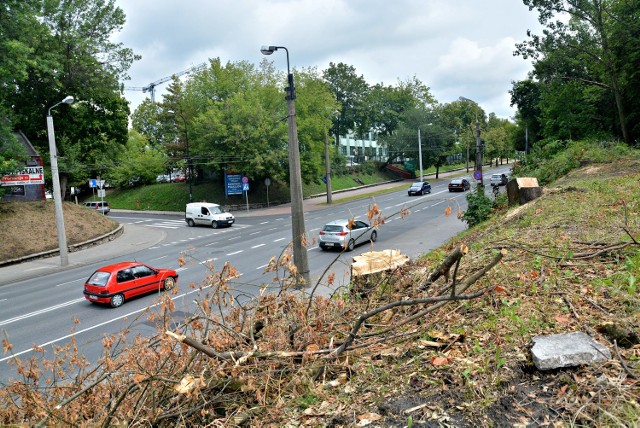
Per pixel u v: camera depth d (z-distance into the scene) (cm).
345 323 436
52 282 1808
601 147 2000
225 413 355
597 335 345
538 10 2616
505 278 488
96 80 3278
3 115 2328
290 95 1305
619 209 796
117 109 4062
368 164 6769
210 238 2738
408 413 292
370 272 525
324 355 378
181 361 386
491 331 379
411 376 338
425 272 551
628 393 265
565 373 302
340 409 317
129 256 2298
